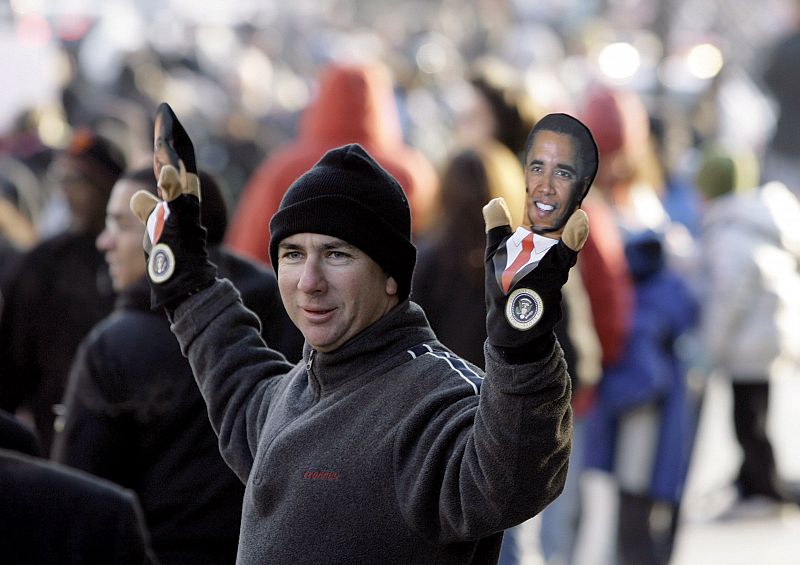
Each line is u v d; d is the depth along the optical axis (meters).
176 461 10.08
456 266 13.66
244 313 8.47
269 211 16.78
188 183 8.29
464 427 7.04
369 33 57.19
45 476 7.29
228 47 44.16
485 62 17.20
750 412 20.33
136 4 45.09
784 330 19.89
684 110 37.28
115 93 30.44
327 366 7.62
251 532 7.68
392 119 18.08
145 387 9.99
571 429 6.81
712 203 20.80
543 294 6.54
